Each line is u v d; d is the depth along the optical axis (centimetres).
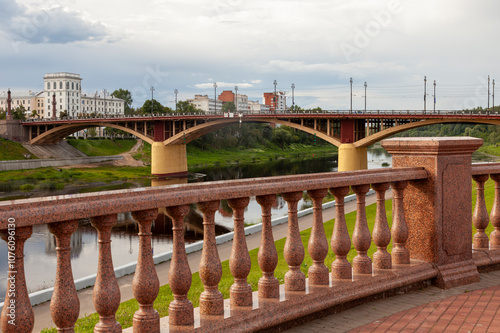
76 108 16538
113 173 8525
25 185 6569
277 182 394
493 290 495
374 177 471
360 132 6819
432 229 523
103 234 302
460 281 527
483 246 617
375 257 502
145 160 10738
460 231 544
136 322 328
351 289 441
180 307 346
